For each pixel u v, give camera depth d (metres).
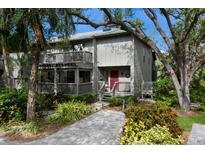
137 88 17.17
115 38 17.17
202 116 10.26
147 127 5.13
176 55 12.17
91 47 17.95
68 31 7.78
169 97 13.92
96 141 6.59
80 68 16.28
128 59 16.56
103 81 17.39
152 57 24.30
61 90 16.38
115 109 12.06
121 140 4.87
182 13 12.44
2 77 18.47
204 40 13.12
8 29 8.29
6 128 8.00
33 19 7.35
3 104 8.76
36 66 8.43
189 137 6.86
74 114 9.65
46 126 8.30
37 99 11.04
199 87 15.92
